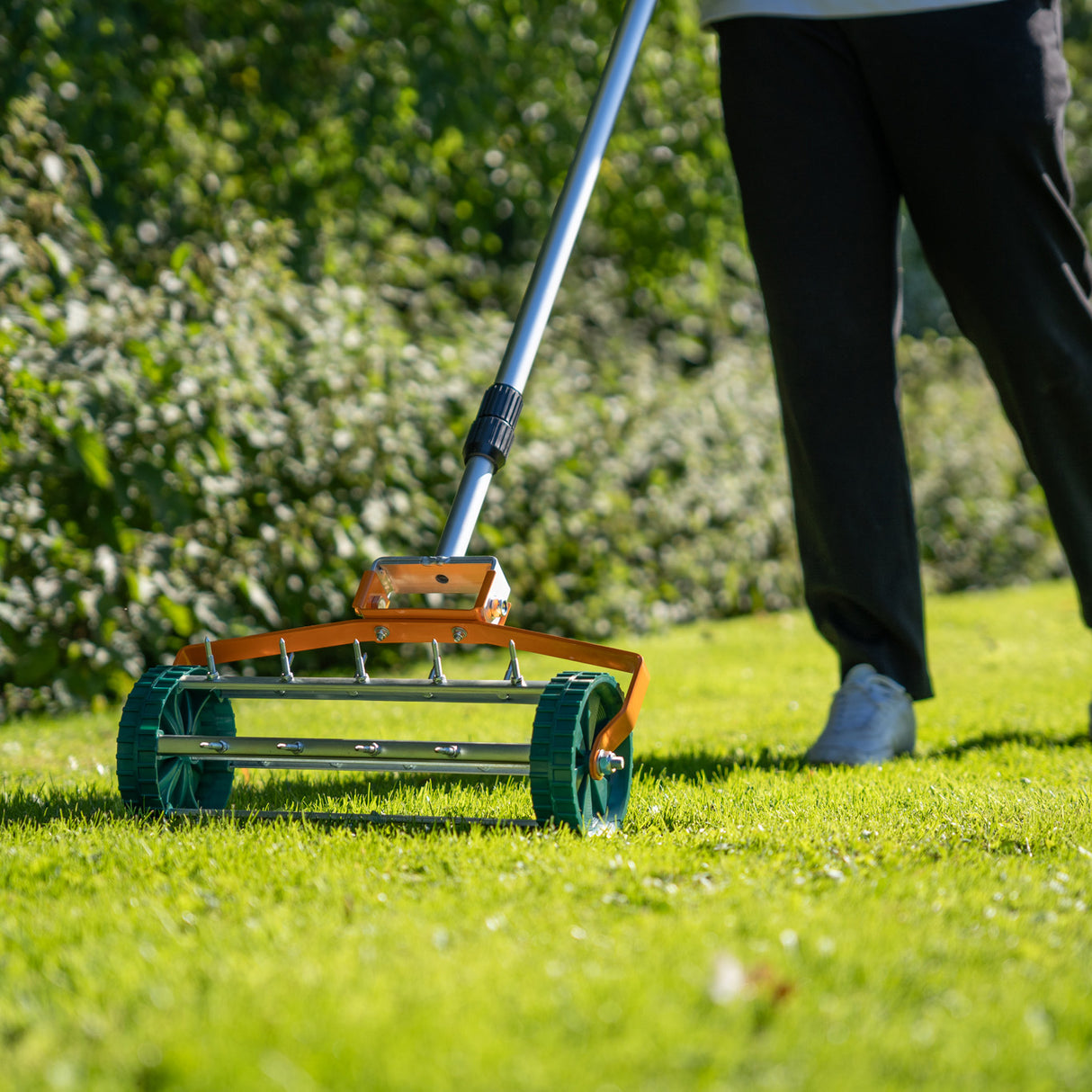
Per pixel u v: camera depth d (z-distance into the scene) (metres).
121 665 4.36
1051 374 2.89
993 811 2.15
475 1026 1.08
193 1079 1.00
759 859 1.77
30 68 5.72
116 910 1.50
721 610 7.50
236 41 7.04
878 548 2.98
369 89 6.93
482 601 1.97
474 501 2.22
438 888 1.60
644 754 3.13
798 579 7.86
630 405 6.91
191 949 1.34
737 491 7.29
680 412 7.26
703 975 1.21
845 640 3.08
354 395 5.27
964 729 3.50
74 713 4.25
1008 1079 1.02
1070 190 2.89
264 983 1.20
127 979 1.24
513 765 1.92
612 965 1.26
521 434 6.17
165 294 4.80
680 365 8.91
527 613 6.34
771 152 2.95
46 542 4.17
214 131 7.11
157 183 6.68
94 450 4.07
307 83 7.20
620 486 6.73
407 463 5.65
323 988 1.18
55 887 1.65
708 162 8.22
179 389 4.38
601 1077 1.00
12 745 3.45
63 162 4.75
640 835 1.97
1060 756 2.92
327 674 5.34
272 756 2.01
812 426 2.97
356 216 7.44
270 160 7.31
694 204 8.36
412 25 7.06
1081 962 1.31
